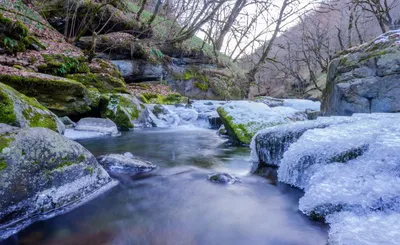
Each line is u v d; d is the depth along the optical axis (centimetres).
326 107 587
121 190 256
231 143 538
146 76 1279
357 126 289
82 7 1049
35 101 453
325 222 185
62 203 205
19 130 212
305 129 317
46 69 709
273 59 2044
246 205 231
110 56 1127
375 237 141
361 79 476
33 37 789
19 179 182
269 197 249
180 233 183
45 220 188
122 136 575
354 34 2261
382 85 450
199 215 211
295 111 671
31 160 194
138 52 1198
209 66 1694
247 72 2116
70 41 1014
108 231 183
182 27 1473
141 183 280
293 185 275
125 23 1206
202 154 436
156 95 1076
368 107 462
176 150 464
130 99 723
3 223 170
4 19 673
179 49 1489
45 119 422
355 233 150
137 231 184
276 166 345
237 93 1842
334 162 240
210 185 281
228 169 347
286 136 329
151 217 206
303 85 2181
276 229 188
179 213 214
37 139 208
